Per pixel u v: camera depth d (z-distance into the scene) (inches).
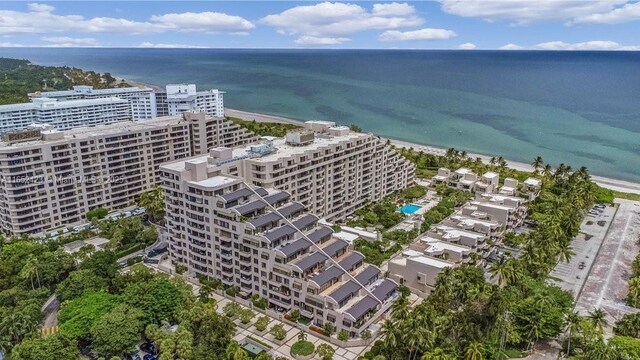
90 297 5221.5
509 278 5625.0
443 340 4687.5
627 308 5940.0
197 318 5004.9
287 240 5772.6
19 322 4788.4
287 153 7332.7
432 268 6023.6
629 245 7819.9
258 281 5792.3
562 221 7716.5
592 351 4544.8
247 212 5762.8
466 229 7352.4
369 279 5684.1
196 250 6353.3
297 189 7337.6
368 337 5123.0
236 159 6791.3
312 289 5280.5
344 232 7628.0
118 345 4581.7
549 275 6752.0
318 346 4926.2
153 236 7573.8
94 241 7524.6
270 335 5260.8
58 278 6087.6
